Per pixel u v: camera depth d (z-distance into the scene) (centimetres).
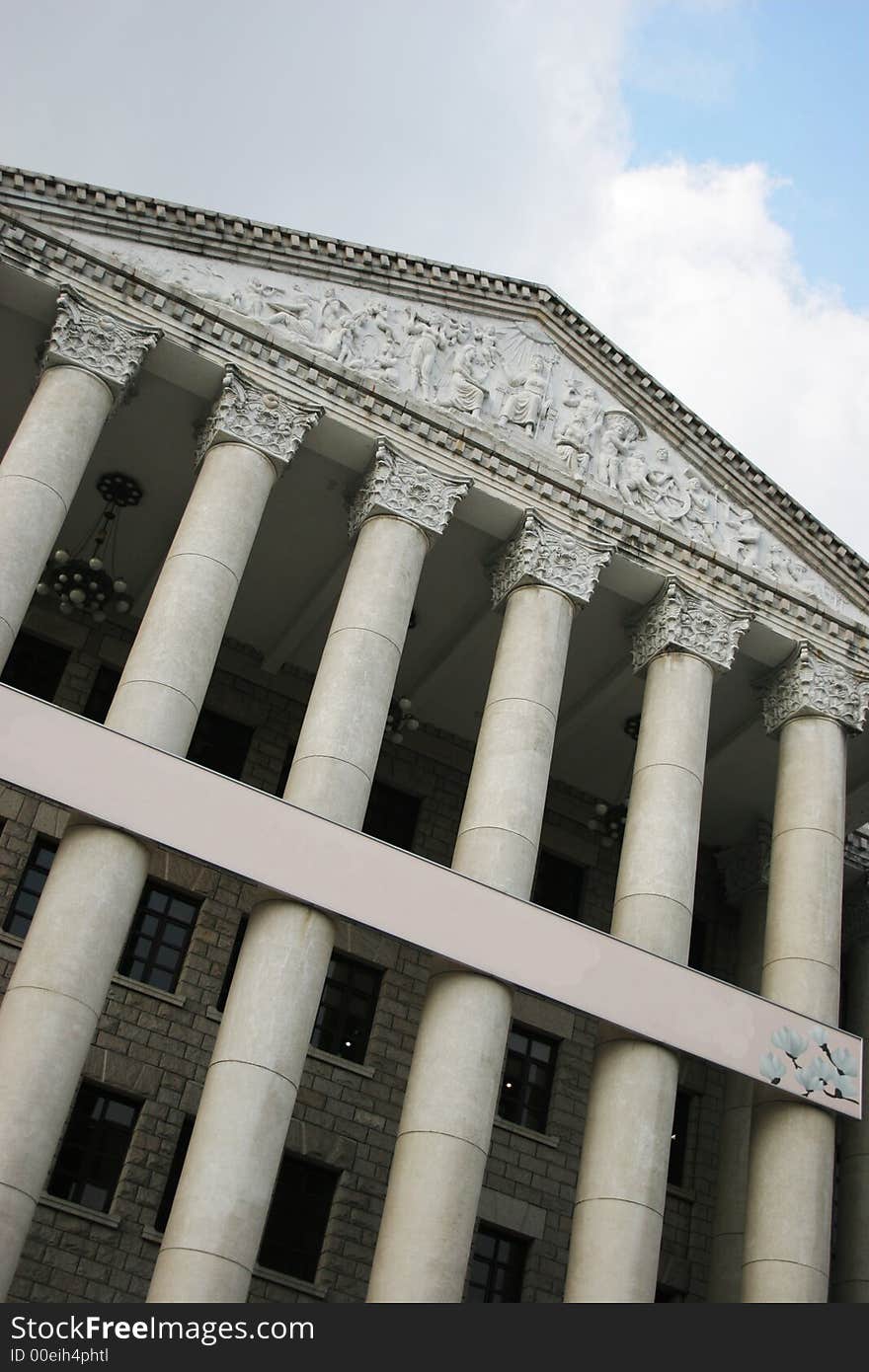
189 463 2734
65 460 2300
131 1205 2483
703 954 3347
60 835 2748
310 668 3170
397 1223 2008
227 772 3033
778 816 2716
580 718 3088
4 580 2145
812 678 2795
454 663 3061
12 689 2064
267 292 2634
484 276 2834
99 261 2467
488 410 2755
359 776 2253
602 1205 2152
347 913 2120
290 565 2903
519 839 2316
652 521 2748
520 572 2602
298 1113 2702
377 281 2750
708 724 2853
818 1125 2361
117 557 2981
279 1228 2620
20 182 2456
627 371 2914
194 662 2234
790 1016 2389
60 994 1923
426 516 2550
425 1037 2167
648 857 2438
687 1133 3097
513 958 2203
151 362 2508
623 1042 2277
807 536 2942
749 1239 2319
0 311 2503
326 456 2614
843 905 3300
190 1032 2678
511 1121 2892
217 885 2852
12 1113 1830
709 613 2739
